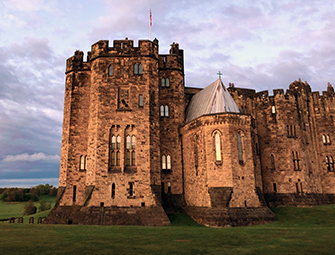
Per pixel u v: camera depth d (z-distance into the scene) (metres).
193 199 43.91
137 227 31.95
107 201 39.97
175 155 48.91
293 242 22.34
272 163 52.12
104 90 44.28
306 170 51.69
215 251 19.41
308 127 56.84
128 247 20.27
